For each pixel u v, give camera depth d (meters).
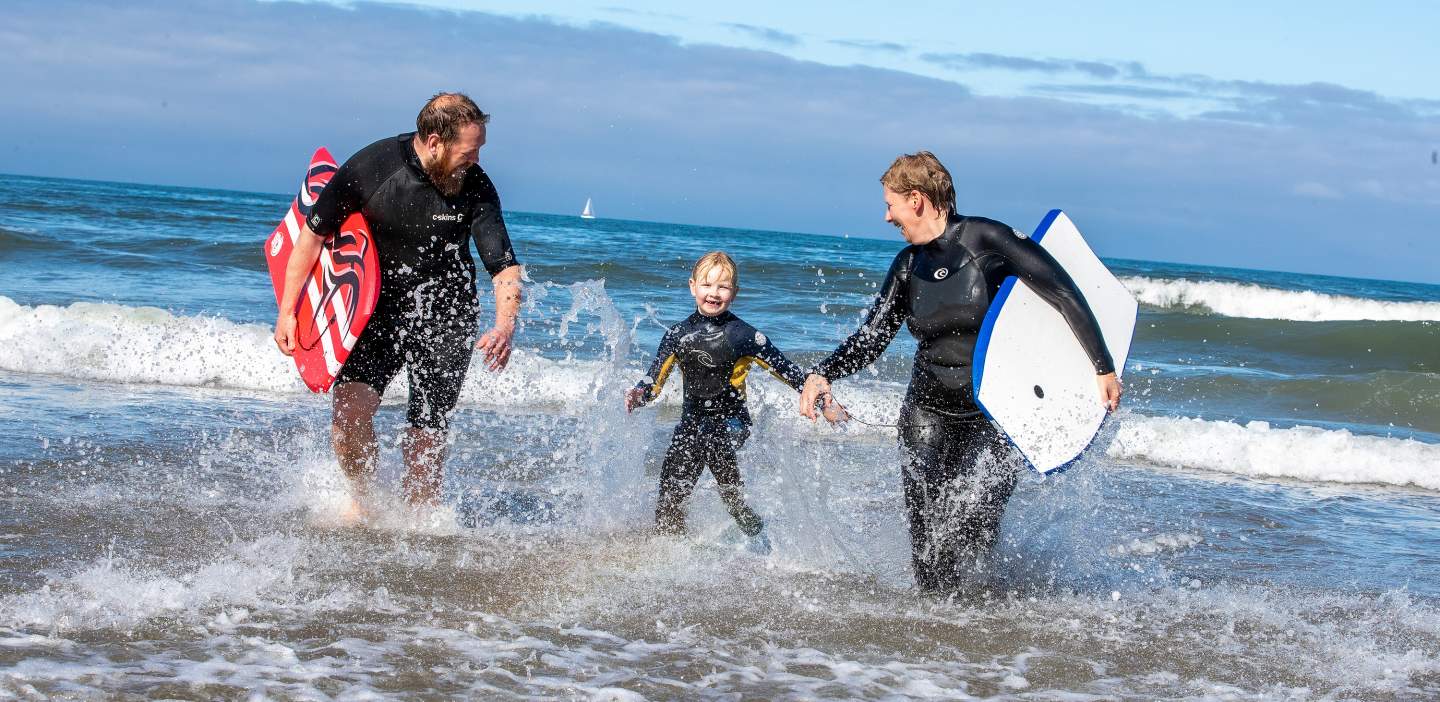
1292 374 13.27
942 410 4.07
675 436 4.88
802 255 32.03
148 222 25.05
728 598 3.93
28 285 12.84
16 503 4.49
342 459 4.53
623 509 5.12
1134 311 4.31
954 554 4.07
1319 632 3.93
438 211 4.29
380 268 4.38
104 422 6.25
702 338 4.84
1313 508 6.27
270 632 3.21
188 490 4.93
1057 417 3.88
